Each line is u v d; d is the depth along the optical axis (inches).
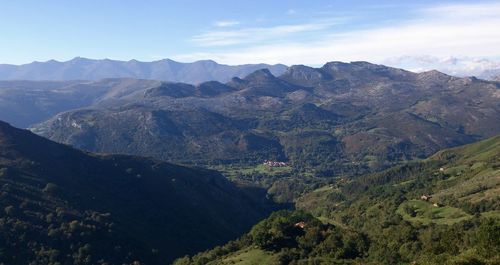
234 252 6948.8
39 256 6471.5
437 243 6131.9
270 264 6038.4
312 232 6673.2
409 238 6988.2
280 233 6776.6
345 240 6565.0
